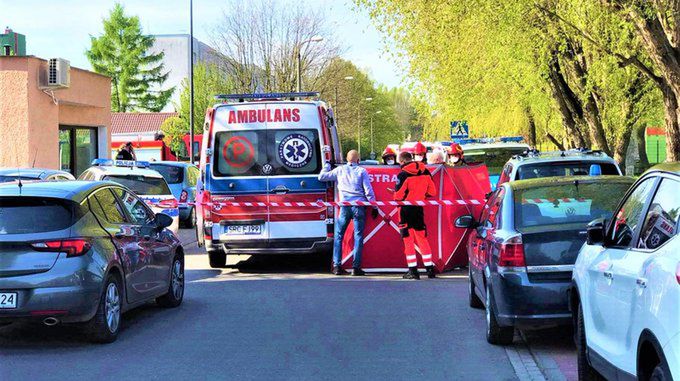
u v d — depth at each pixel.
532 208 8.12
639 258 4.80
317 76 53.88
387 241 13.85
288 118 13.80
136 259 9.12
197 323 9.47
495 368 7.29
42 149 23.86
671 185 4.79
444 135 44.25
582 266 6.22
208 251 14.14
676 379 3.88
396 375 7.04
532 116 38.00
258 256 16.88
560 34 19.31
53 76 23.77
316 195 13.78
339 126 65.25
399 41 22.50
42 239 7.82
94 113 27.75
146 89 90.69
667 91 19.00
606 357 5.38
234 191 13.80
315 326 9.25
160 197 17.02
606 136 25.53
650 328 4.30
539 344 8.25
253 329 9.09
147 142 42.31
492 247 8.06
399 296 11.41
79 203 8.27
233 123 13.84
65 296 7.79
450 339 8.53
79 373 7.11
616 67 21.73
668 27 16.09
